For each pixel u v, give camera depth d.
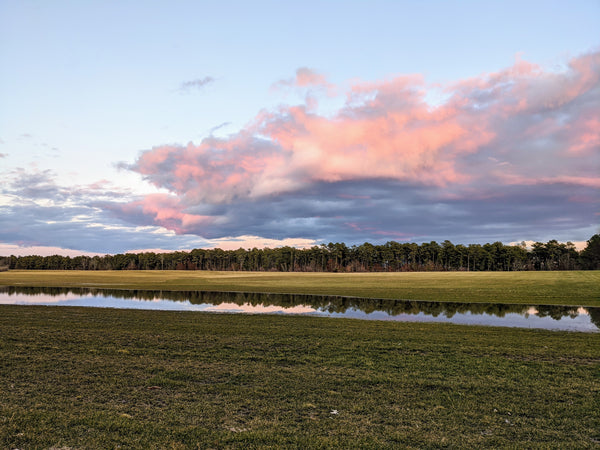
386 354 14.82
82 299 43.25
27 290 56.00
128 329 19.69
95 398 9.73
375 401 9.84
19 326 20.30
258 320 23.53
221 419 8.55
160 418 8.52
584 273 76.00
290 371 12.38
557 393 10.54
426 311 31.70
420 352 15.29
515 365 13.33
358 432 8.02
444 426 8.41
